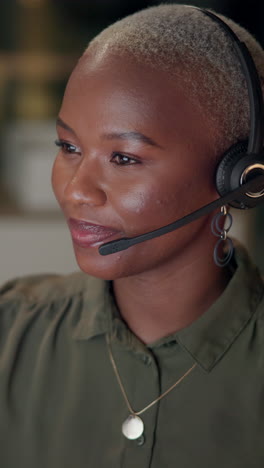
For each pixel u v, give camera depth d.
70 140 0.72
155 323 0.81
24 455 0.83
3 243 2.29
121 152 0.69
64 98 0.73
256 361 0.79
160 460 0.77
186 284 0.79
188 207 0.73
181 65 0.69
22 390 0.86
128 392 0.81
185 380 0.79
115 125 0.68
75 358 0.85
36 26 2.70
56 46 2.73
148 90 0.68
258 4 2.42
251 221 2.31
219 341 0.80
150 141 0.69
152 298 0.80
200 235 0.77
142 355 0.80
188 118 0.70
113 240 0.72
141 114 0.68
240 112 0.73
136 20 0.73
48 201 2.39
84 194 0.70
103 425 0.81
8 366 0.87
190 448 0.77
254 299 0.82
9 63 2.73
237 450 0.77
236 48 0.72
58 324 0.88
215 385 0.79
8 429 0.85
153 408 0.79
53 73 2.76
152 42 0.70
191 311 0.81
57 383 0.85
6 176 2.67
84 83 0.70
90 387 0.83
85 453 0.81
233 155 0.73
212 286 0.81
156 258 0.73
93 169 0.71
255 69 0.72
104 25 2.69
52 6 2.68
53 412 0.84
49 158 2.36
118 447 0.79
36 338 0.89
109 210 0.71
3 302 0.93
